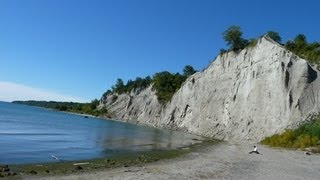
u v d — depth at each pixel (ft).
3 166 74.18
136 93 508.94
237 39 266.57
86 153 110.83
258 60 221.87
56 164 82.48
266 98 201.05
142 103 476.54
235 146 156.56
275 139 163.02
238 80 242.58
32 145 126.93
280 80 193.36
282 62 197.47
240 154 120.16
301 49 224.74
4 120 274.98
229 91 252.21
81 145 136.26
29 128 216.74
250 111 211.82
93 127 278.87
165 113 381.60
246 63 240.12
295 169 87.45
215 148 144.25
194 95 312.29
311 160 107.14
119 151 120.37
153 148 136.67
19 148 114.93
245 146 156.76
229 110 240.12
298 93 182.70
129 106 505.25
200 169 81.10
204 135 260.62
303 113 175.73
